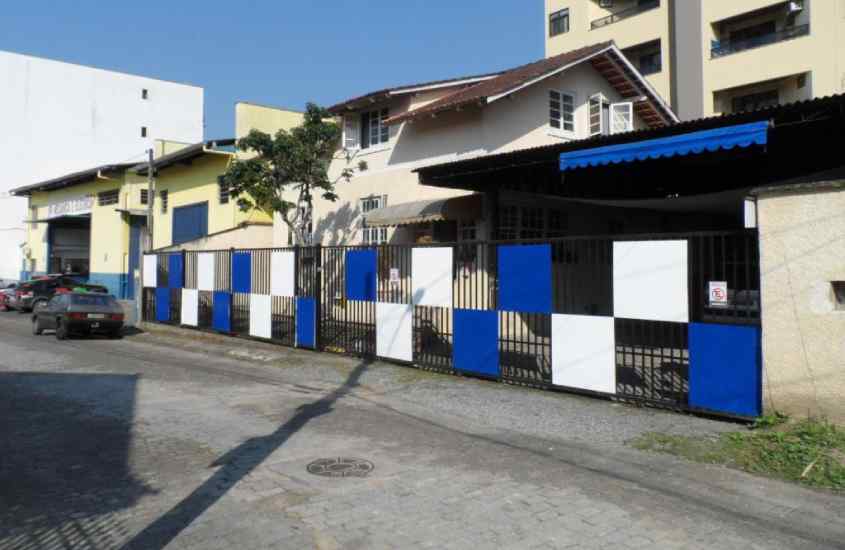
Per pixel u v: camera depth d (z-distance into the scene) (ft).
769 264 23.36
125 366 42.37
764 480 18.95
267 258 50.26
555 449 22.26
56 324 59.77
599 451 21.95
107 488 18.37
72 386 34.96
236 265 53.88
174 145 103.40
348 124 63.52
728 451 21.33
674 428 24.31
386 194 59.47
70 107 146.41
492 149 50.83
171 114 161.79
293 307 47.57
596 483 18.72
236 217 82.84
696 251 27.04
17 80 139.33
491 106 50.96
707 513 16.51
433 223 54.24
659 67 99.86
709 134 27.73
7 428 25.50
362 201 62.23
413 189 56.70
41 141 142.61
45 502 17.25
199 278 58.80
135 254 109.91
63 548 14.35
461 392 31.71
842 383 21.61
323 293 45.34
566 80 58.08
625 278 27.99
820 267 22.08
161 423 26.23
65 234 135.54
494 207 44.62
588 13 109.09
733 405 24.54
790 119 26.99
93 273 117.80
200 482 18.84
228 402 30.42
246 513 16.40
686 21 93.04
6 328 70.74
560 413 27.14
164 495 17.76
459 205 47.21
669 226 61.21
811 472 19.20
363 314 42.04
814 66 79.41
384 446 22.72
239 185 58.03
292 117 83.10
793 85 83.25
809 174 40.68
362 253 41.96
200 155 86.74
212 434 24.43
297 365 41.04
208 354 48.26
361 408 29.01
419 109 53.31
